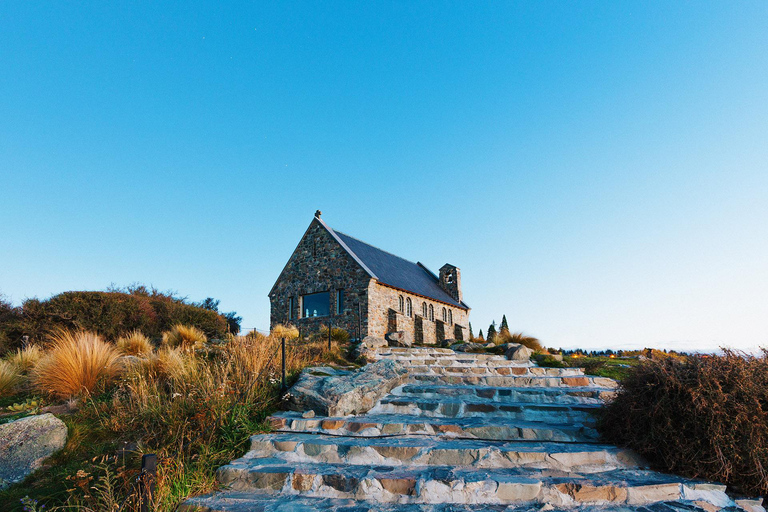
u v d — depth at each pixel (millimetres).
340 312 24328
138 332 13336
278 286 27172
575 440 6012
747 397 4961
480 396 7973
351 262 24219
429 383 8789
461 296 35469
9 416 6664
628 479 5008
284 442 6016
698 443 5000
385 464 5578
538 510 4539
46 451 5441
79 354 7922
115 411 6777
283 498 4957
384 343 16078
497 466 5418
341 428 6547
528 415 6938
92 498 4582
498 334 17891
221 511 4578
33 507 4051
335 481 5066
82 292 15727
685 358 5855
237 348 9383
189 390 7270
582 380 8664
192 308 18703
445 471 5223
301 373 8625
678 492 4828
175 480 4969
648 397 5531
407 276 30734
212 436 6062
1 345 13125
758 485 4789
